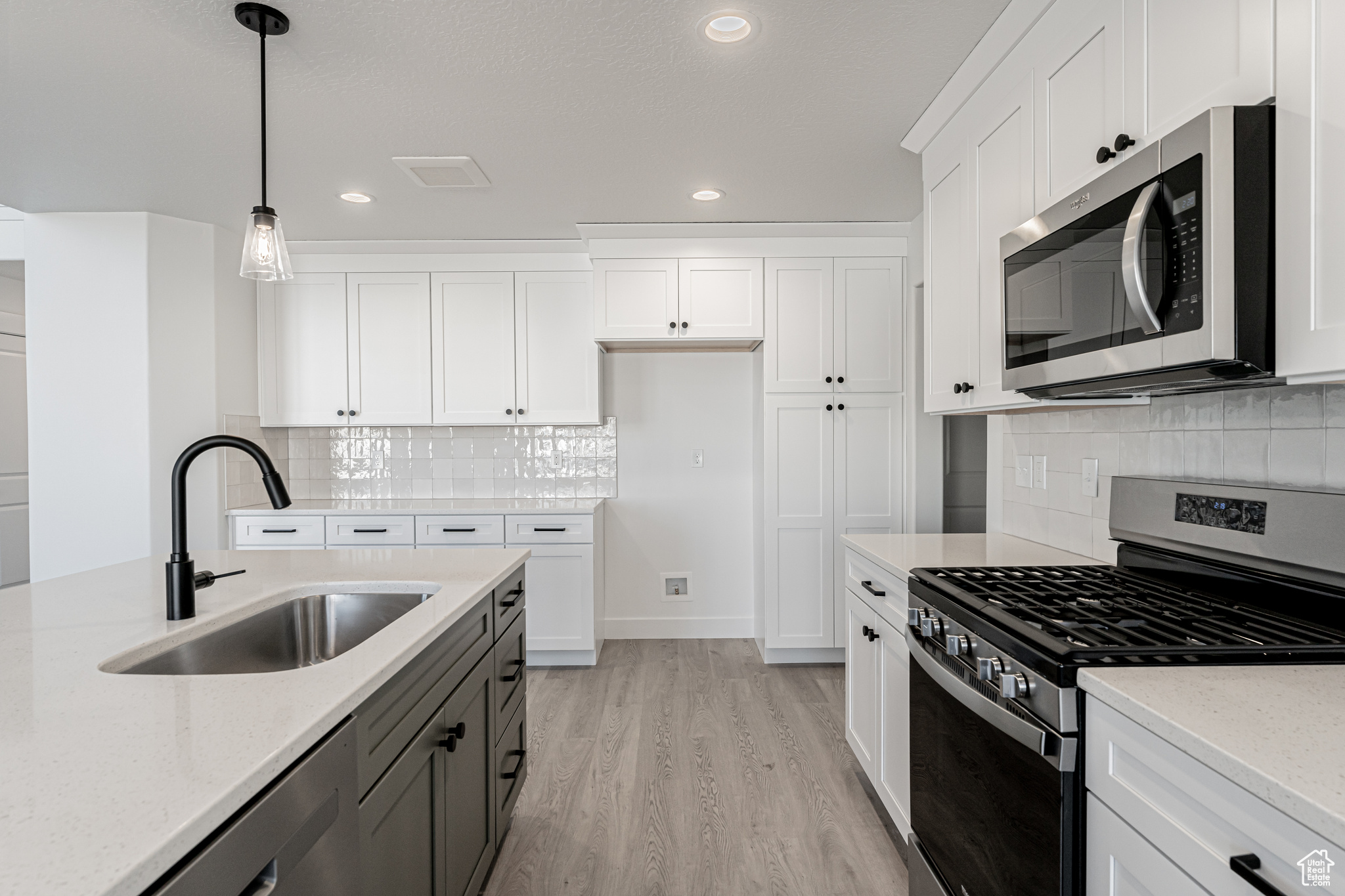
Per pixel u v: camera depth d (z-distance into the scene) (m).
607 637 4.07
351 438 3.98
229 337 3.39
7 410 3.99
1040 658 1.06
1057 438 2.06
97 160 2.49
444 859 1.43
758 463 3.81
